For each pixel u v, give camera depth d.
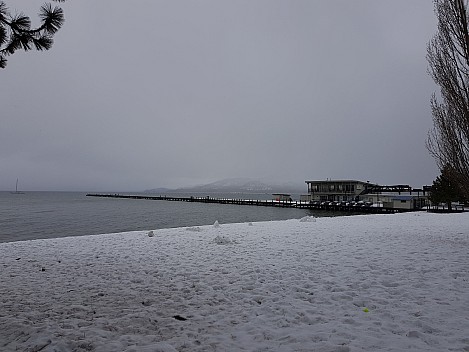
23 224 30.25
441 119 9.09
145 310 4.57
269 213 47.00
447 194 32.25
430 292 5.11
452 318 4.02
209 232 14.53
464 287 5.34
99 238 12.69
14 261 8.20
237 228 16.25
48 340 3.55
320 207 53.34
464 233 13.30
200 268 7.20
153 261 8.05
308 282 5.86
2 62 4.70
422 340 3.45
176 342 3.52
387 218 23.31
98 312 4.50
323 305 4.66
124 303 4.89
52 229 26.61
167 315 4.38
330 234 13.22
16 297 5.19
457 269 6.59
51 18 4.43
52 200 94.88
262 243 10.86
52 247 10.45
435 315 4.13
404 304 4.58
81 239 12.40
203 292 5.42
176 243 11.09
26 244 11.13
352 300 4.83
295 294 5.19
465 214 28.44
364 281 5.80
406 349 3.24
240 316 4.31
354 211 48.28
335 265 7.21
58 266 7.57
